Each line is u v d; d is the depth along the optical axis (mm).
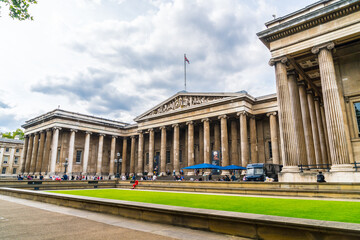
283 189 22750
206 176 49250
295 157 27500
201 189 29031
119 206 12719
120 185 42375
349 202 16531
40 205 16719
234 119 57219
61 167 70875
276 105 51500
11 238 8383
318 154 34125
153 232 9328
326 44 26953
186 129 67062
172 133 74438
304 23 28328
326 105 25984
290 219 8242
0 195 23969
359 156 26375
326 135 38312
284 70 30094
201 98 59469
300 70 34156
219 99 54500
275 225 8016
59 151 74125
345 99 28406
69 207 15766
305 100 34500
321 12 26797
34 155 74562
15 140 107250
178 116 62469
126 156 84375
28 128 81562
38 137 76812
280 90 29516
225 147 52000
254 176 36094
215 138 59719
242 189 25266
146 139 81312
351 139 27219
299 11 29250
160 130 71875
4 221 11305
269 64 31047
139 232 9320
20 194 21469
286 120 28422
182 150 70500
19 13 14641
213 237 8688
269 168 38375
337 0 26891
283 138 28234
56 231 9422
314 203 16000
